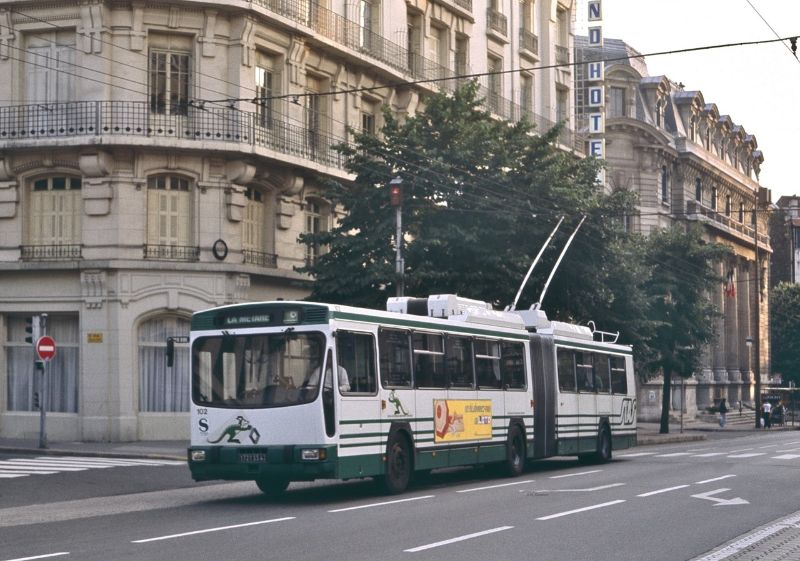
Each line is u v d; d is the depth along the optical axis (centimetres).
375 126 4381
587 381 3048
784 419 8269
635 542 1404
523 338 2692
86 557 1259
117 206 3522
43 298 3588
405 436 2144
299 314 1953
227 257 3622
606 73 7119
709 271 5619
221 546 1344
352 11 4200
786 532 1520
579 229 3716
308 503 1933
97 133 3491
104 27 3503
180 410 3609
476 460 2403
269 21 3688
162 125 3550
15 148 3528
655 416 7188
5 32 3572
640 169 7212
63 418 3594
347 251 3534
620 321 4012
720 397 8438
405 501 1930
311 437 1908
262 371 1958
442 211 3531
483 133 3603
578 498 1969
